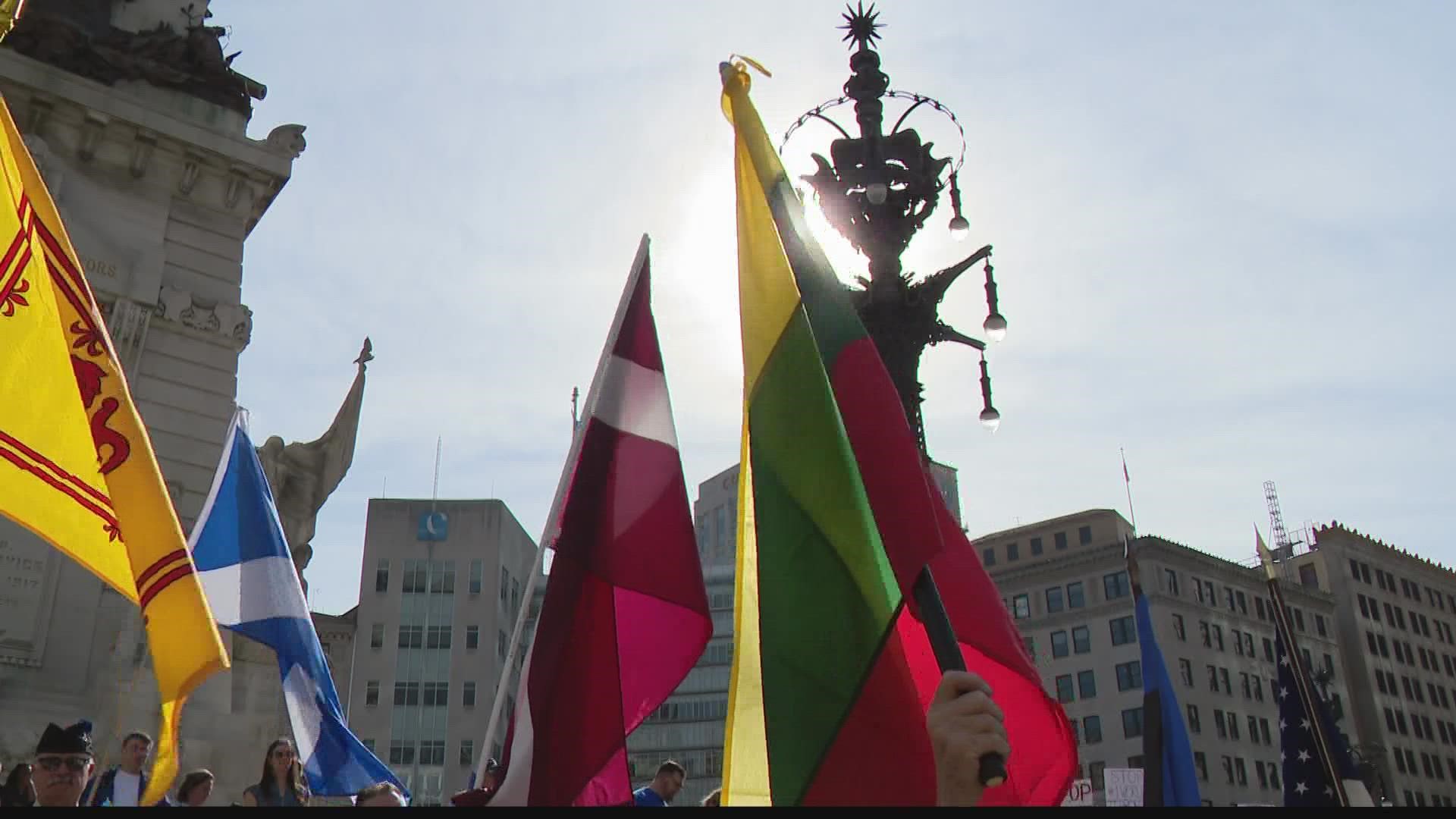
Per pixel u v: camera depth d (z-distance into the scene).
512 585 95.81
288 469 21.44
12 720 16.88
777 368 4.61
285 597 9.95
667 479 6.28
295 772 10.09
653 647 5.98
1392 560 113.25
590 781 5.64
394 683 88.88
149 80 21.73
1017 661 5.10
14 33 20.62
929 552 4.09
